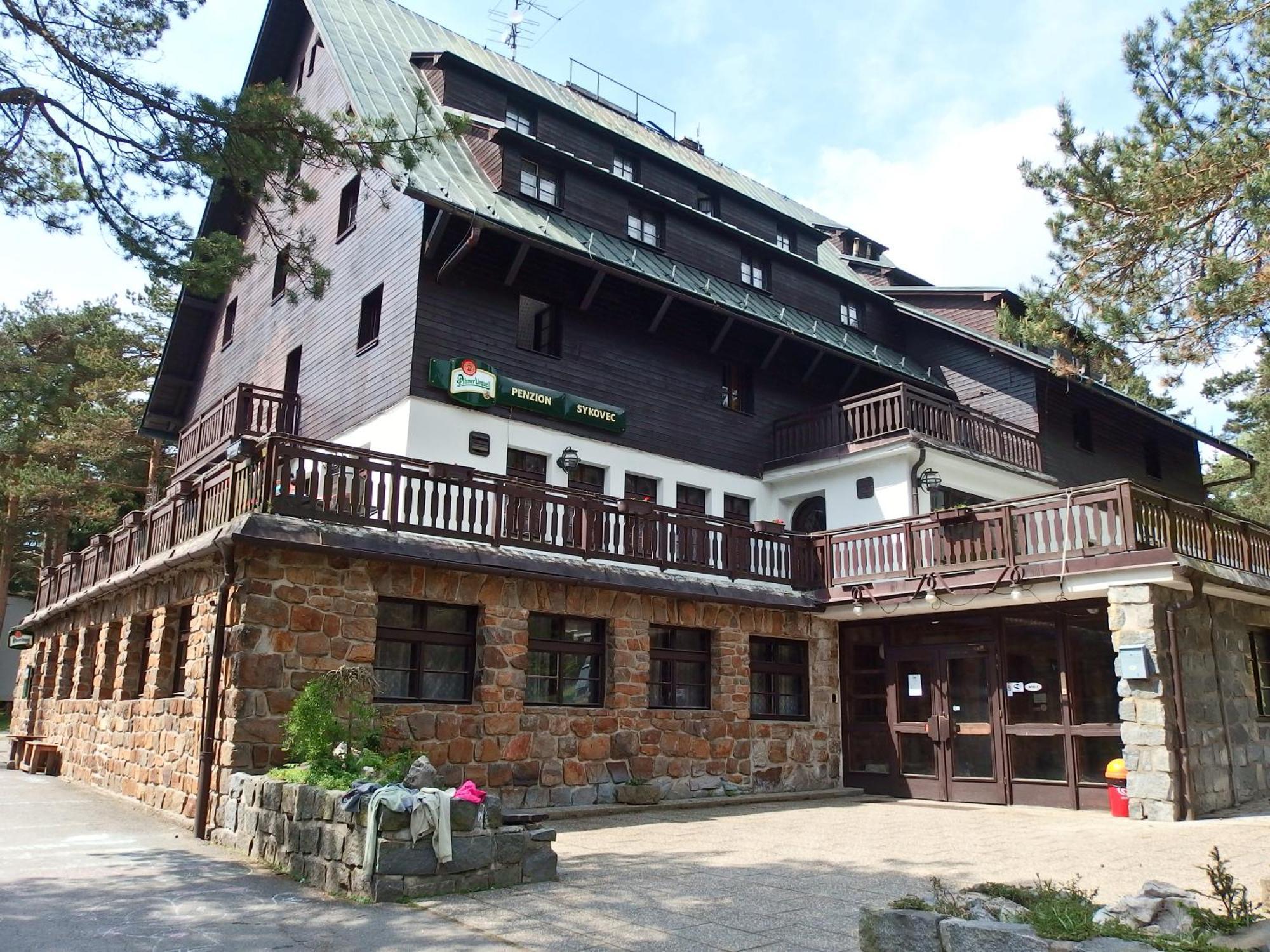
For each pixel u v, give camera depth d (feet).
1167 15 32.32
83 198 29.43
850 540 50.75
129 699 45.47
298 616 33.83
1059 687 43.73
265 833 27.91
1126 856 29.14
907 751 49.01
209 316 76.64
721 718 46.26
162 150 28.25
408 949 18.62
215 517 37.81
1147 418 79.61
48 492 87.10
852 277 79.10
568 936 19.51
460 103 57.11
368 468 36.96
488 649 38.58
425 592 37.29
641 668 43.65
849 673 52.19
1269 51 29.96
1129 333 32.81
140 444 95.35
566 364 52.75
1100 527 40.68
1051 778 43.47
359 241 54.60
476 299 49.65
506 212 50.42
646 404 56.18
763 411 63.36
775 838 32.96
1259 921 15.12
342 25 61.57
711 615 46.98
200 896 23.17
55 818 36.70
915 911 15.24
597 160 63.00
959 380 72.84
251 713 32.09
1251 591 43.45
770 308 65.31
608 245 56.75
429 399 46.42
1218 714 42.34
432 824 23.35
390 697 36.50
